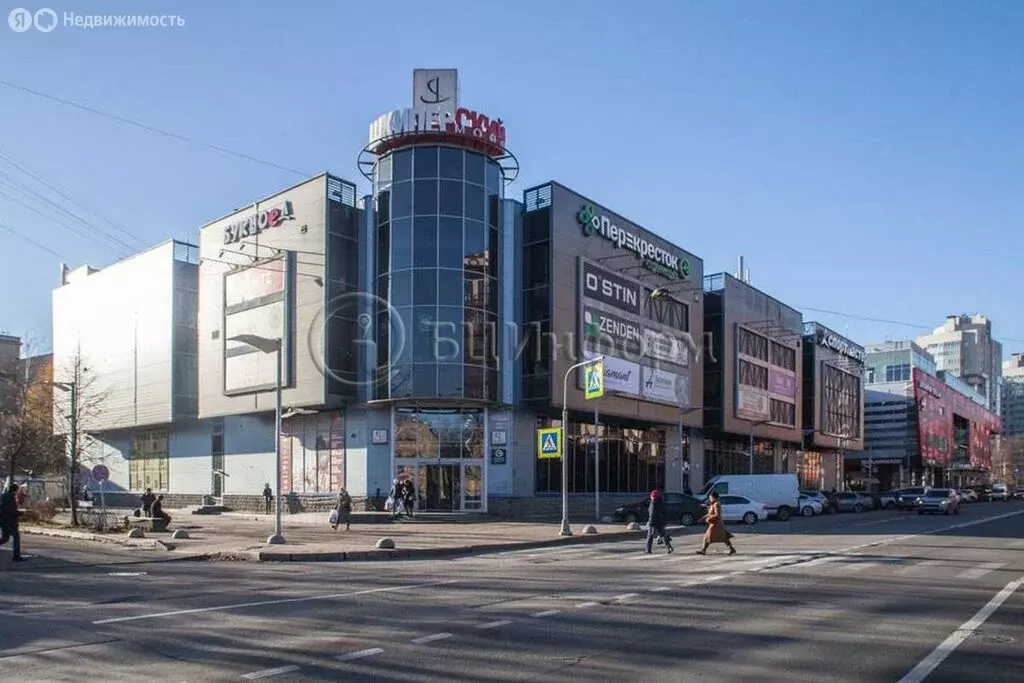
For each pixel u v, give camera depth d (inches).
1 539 793.6
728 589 571.2
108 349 2128.4
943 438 4079.7
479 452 1486.2
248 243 1663.4
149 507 1256.8
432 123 1448.1
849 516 1879.9
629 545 1008.2
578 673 329.7
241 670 337.4
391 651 370.9
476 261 1456.7
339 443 1544.0
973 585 592.7
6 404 1748.3
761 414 2342.5
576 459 1706.4
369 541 995.3
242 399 1649.9
